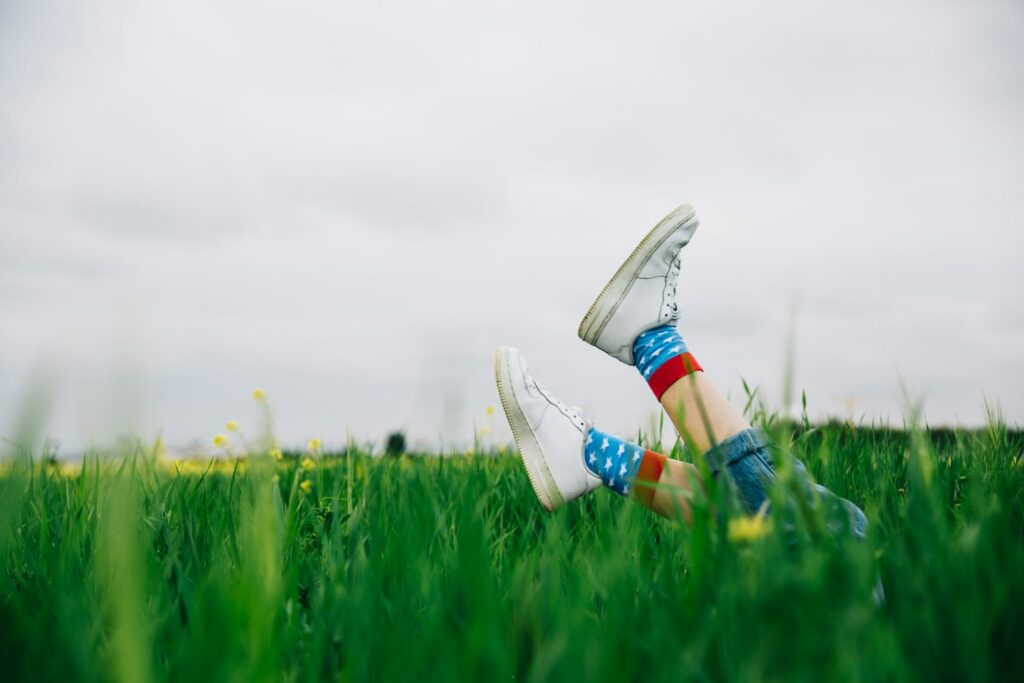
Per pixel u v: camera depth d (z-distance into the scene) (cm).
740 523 122
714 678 107
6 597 156
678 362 216
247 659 106
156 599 141
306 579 182
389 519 217
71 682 109
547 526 231
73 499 213
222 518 191
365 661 114
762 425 192
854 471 269
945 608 118
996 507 148
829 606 108
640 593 134
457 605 128
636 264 229
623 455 231
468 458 337
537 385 250
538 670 107
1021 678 121
